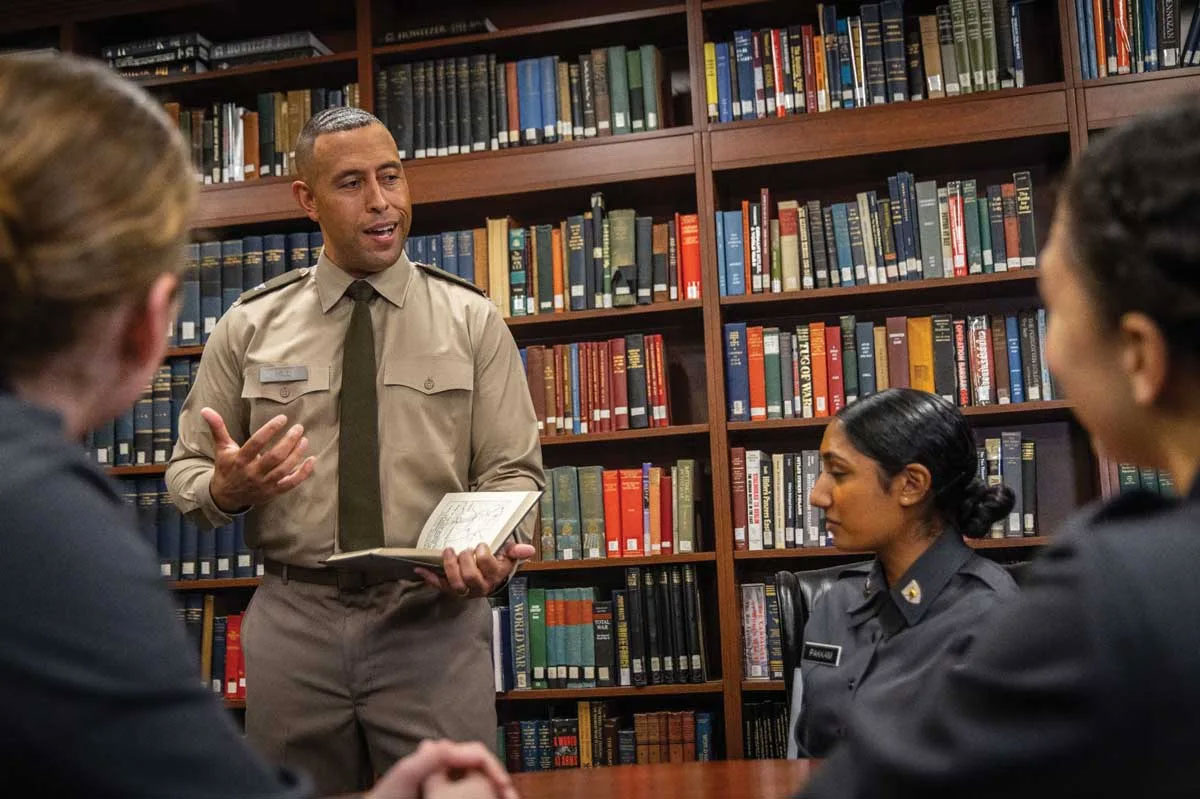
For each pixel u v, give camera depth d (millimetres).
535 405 3572
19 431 605
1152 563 542
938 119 3393
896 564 1795
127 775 558
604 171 3568
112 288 645
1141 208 578
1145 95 3277
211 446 2346
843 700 1776
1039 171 3592
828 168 3572
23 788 551
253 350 2336
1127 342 605
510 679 3471
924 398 1805
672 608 3418
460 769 873
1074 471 3465
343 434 2230
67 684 549
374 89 3773
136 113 680
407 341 2305
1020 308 3533
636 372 3521
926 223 3391
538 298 3611
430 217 3883
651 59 3615
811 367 3436
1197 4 3281
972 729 569
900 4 3457
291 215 3729
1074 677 531
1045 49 3623
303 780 678
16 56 677
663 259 3543
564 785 1426
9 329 626
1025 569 2053
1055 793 543
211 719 604
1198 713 511
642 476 3480
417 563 1931
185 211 695
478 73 3697
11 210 611
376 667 2121
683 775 1479
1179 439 607
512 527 1994
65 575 567
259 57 3885
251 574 3641
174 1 4008
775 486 3406
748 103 3533
